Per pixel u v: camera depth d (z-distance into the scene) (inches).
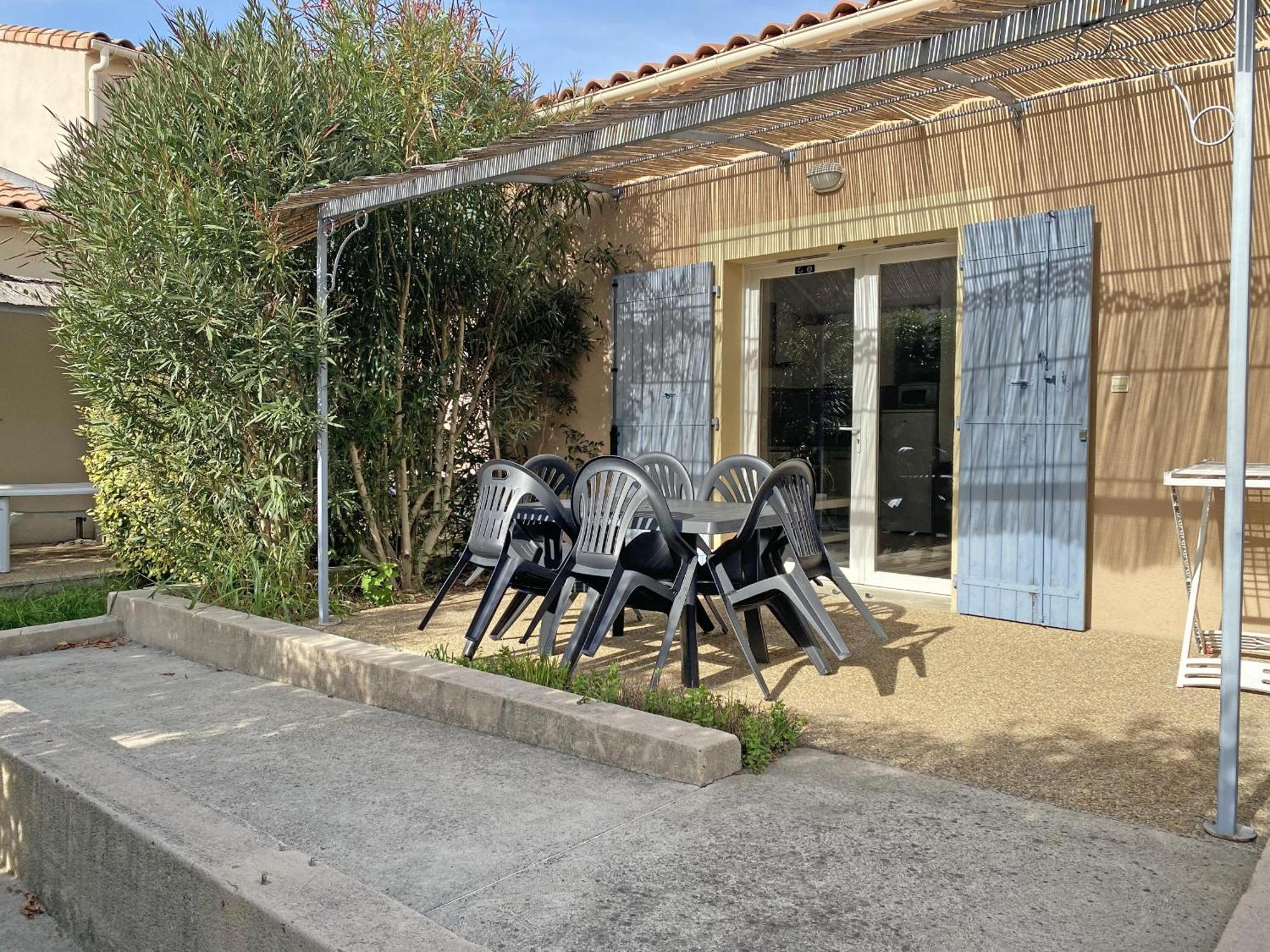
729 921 93.3
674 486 239.5
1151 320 202.2
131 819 100.7
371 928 80.1
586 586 181.0
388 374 249.3
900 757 137.6
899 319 253.8
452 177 192.9
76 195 224.7
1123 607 207.9
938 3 220.4
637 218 297.3
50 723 132.9
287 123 223.0
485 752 145.6
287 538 234.1
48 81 394.6
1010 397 218.8
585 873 103.9
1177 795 122.0
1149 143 201.3
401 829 117.4
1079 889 98.1
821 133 239.3
